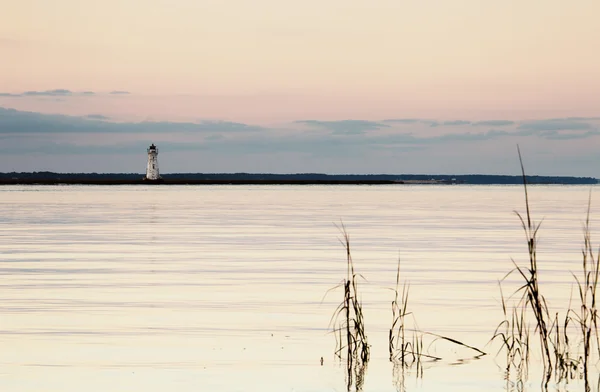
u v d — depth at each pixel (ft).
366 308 87.92
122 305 89.15
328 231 198.29
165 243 165.07
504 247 155.53
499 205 359.66
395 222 233.14
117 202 382.42
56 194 520.42
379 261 131.95
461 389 57.82
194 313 84.74
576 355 66.95
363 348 65.82
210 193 579.07
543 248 152.87
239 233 191.72
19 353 66.69
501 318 82.12
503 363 64.85
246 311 85.97
